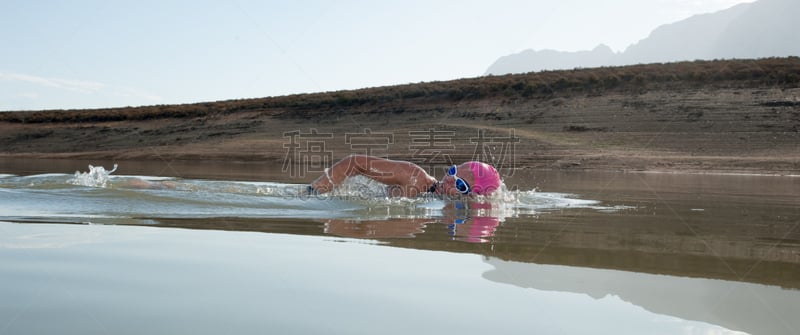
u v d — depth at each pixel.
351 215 4.20
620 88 27.33
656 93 25.78
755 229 3.80
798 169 14.64
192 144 27.06
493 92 30.42
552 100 27.52
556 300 1.79
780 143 18.53
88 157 23.56
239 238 2.91
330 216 4.11
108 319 1.48
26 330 1.38
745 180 11.12
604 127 22.61
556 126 23.70
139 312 1.55
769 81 24.84
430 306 1.69
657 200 6.19
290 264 2.25
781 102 22.38
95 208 3.97
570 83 28.92
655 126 21.95
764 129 20.09
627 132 21.62
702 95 24.61
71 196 4.44
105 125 33.59
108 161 19.86
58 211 3.78
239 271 2.09
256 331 1.41
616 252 2.72
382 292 1.84
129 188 5.12
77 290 1.77
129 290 1.78
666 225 3.92
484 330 1.48
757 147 18.31
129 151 26.05
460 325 1.51
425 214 4.38
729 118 21.61
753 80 25.28
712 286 2.02
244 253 2.47
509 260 2.45
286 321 1.50
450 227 3.60
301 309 1.62
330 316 1.56
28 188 4.85
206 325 1.45
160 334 1.37
